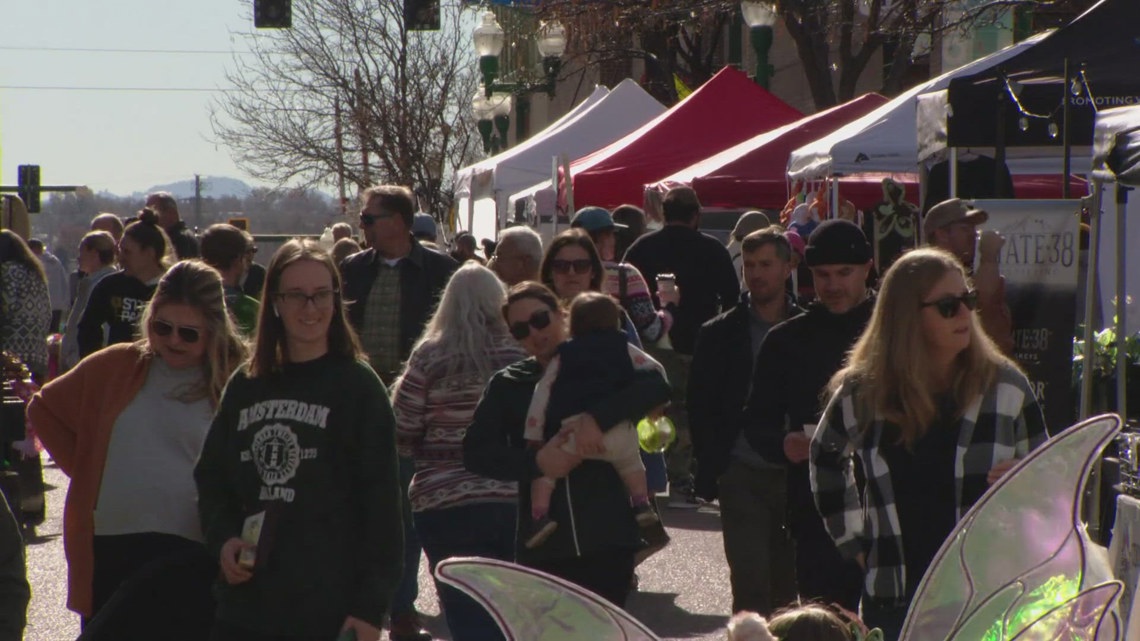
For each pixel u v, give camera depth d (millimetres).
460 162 97312
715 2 54375
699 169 38250
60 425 12039
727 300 25016
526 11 61125
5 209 24500
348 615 9906
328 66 95000
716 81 45875
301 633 9867
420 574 21219
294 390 10031
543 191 43562
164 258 19656
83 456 11930
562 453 11898
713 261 24938
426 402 13961
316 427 9938
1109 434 7578
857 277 12977
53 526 25375
